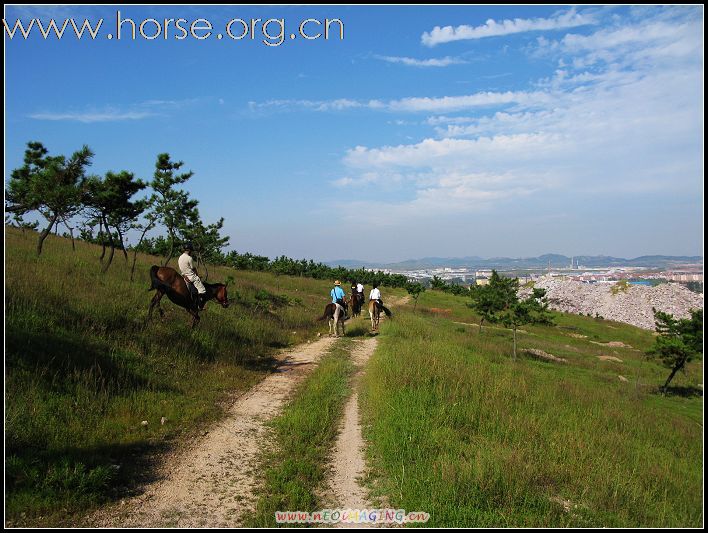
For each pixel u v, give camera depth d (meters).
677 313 69.88
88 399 7.73
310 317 24.81
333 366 13.20
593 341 42.88
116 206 18.30
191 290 12.98
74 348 9.18
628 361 31.77
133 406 8.20
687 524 5.83
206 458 6.93
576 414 11.84
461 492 5.83
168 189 21.14
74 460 5.94
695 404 19.72
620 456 8.78
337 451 7.50
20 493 5.11
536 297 27.67
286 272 53.34
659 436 12.17
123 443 6.89
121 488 5.75
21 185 17.59
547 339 38.41
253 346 15.25
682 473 8.70
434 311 45.12
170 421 8.05
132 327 11.60
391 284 70.25
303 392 10.66
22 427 6.28
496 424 9.00
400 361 13.02
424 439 7.54
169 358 11.05
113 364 9.41
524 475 6.37
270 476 6.39
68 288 12.48
